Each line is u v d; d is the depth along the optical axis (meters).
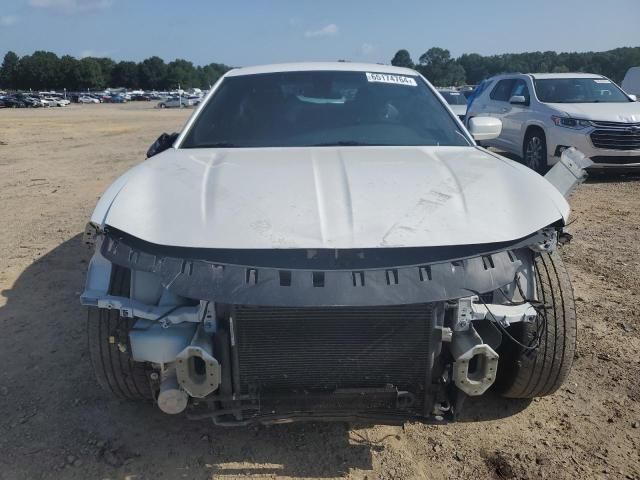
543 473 2.53
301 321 2.21
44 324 3.98
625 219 6.90
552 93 9.98
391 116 3.45
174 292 2.09
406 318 2.23
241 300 2.04
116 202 2.38
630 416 2.92
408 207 2.32
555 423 2.88
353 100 3.54
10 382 3.24
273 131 3.30
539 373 2.67
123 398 2.87
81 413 2.96
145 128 24.34
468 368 2.30
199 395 2.24
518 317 2.30
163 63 140.75
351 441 2.74
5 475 2.51
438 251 2.19
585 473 2.53
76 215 7.30
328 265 2.11
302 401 2.31
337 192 2.41
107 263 2.41
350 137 3.27
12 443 2.71
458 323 2.25
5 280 4.84
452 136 3.40
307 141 3.23
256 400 2.32
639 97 15.01
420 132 3.37
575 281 4.77
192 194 2.41
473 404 3.04
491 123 3.71
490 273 2.17
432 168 2.70
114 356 2.63
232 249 2.13
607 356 3.50
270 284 2.06
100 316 2.59
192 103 66.00
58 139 18.69
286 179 2.51
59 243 5.96
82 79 128.88
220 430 2.83
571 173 3.23
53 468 2.55
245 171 2.62
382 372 2.31
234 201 2.34
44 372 3.35
